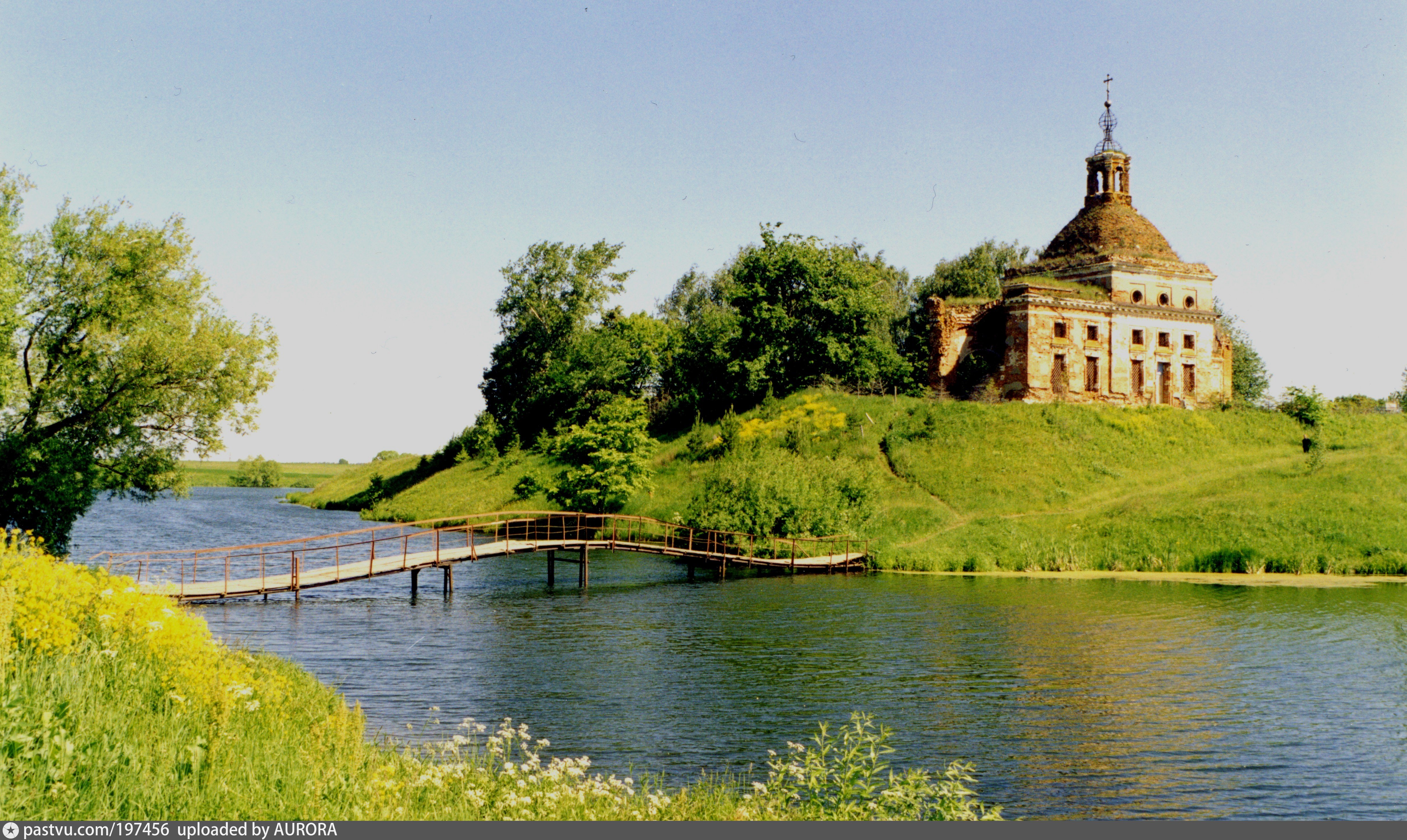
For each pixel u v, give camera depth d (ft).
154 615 47.78
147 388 112.16
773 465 161.99
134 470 115.85
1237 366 290.35
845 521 155.74
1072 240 224.33
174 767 33.30
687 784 48.55
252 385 117.39
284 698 50.06
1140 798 48.24
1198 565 135.74
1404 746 56.65
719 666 76.48
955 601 111.24
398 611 104.78
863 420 199.21
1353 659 79.00
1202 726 60.54
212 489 522.06
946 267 294.25
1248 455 186.50
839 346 223.51
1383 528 137.39
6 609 36.42
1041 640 87.10
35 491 102.99
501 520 206.39
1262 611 101.91
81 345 111.04
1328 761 53.98
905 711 63.72
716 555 136.46
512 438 270.87
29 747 31.32
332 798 32.86
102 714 35.81
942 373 215.72
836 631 91.97
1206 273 219.41
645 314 291.58
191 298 119.44
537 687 69.31
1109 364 207.82
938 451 184.55
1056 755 55.01
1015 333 205.26
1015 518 160.66
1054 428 189.67
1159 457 184.65
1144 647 84.07
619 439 186.09
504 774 41.32
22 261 108.27
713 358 234.99
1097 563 140.15
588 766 45.32
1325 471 157.17
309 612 102.68
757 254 232.53
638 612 104.58
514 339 294.87
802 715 62.59
